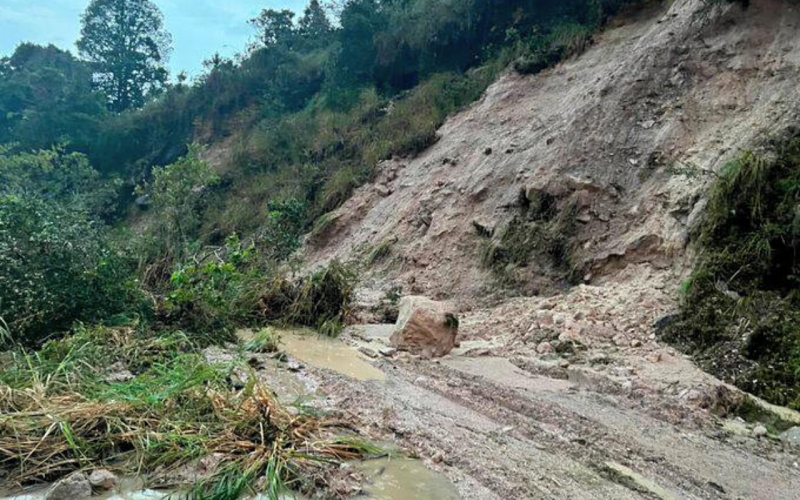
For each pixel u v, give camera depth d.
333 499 3.43
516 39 16.86
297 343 7.94
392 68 21.50
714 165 8.73
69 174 24.09
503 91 15.00
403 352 7.09
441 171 13.78
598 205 9.64
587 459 4.15
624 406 5.32
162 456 3.83
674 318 6.95
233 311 8.77
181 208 17.36
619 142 10.27
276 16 32.75
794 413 5.07
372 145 17.44
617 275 8.73
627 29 13.91
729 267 7.10
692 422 4.95
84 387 4.96
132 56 42.72
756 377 5.61
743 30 10.25
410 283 11.05
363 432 4.44
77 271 7.59
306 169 18.66
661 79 10.68
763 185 7.46
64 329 7.20
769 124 8.54
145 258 11.29
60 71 39.28
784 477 4.05
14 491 3.55
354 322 9.29
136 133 31.61
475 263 10.55
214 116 29.08
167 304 8.29
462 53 19.38
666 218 8.68
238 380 5.53
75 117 32.88
